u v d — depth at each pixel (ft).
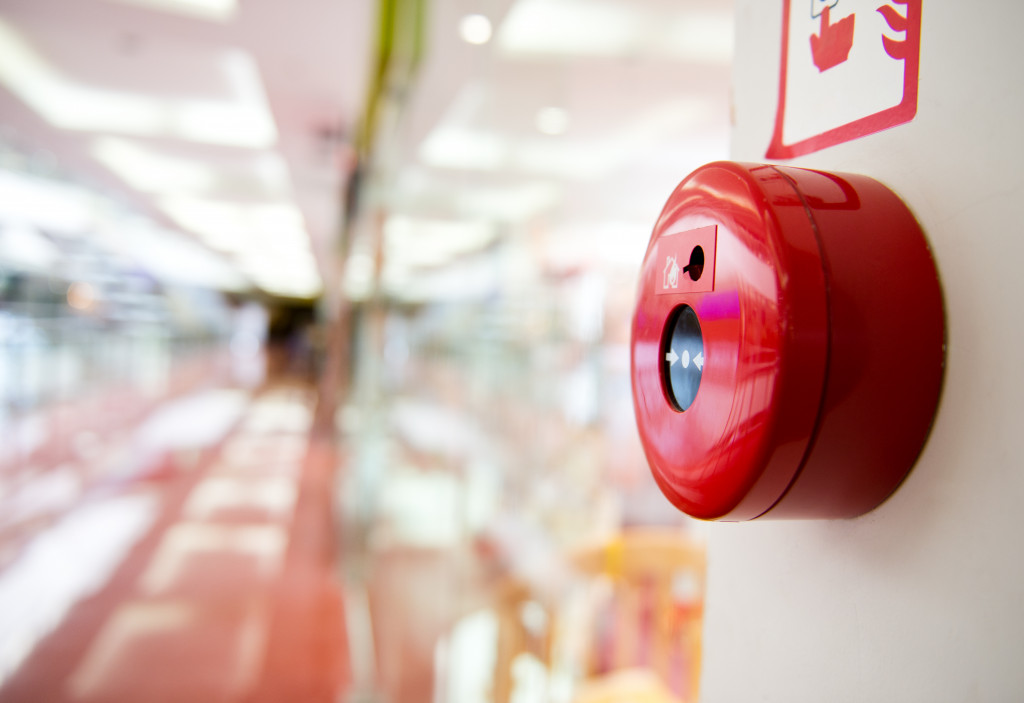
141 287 37.11
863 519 1.15
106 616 11.15
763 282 1.02
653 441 1.28
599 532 7.53
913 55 1.10
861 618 1.15
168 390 44.37
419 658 9.39
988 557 0.95
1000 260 0.95
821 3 1.30
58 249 23.53
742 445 1.04
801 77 1.36
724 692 1.53
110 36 13.16
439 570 11.64
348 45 12.25
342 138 18.61
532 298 8.71
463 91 11.44
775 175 1.09
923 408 1.05
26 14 12.18
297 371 76.38
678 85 9.21
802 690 1.29
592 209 8.09
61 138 20.52
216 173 25.31
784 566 1.35
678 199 1.24
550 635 6.81
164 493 19.20
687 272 1.19
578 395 8.04
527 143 10.42
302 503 18.48
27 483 19.20
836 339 1.01
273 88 14.99
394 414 14.80
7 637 10.30
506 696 6.79
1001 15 0.96
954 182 1.02
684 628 6.35
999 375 0.94
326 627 10.89
